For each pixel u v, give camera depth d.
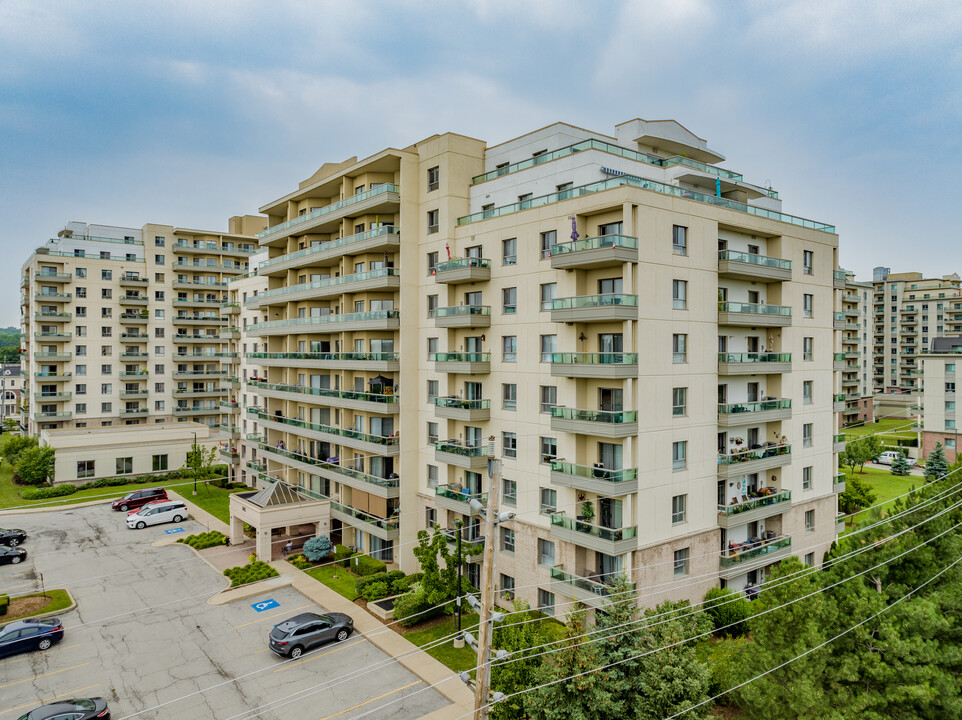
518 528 32.50
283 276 52.88
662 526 29.03
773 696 19.61
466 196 37.50
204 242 85.56
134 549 43.66
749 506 32.72
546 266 30.98
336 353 43.00
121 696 24.70
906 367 117.62
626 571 24.50
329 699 24.55
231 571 37.78
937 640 22.75
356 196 40.12
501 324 33.66
